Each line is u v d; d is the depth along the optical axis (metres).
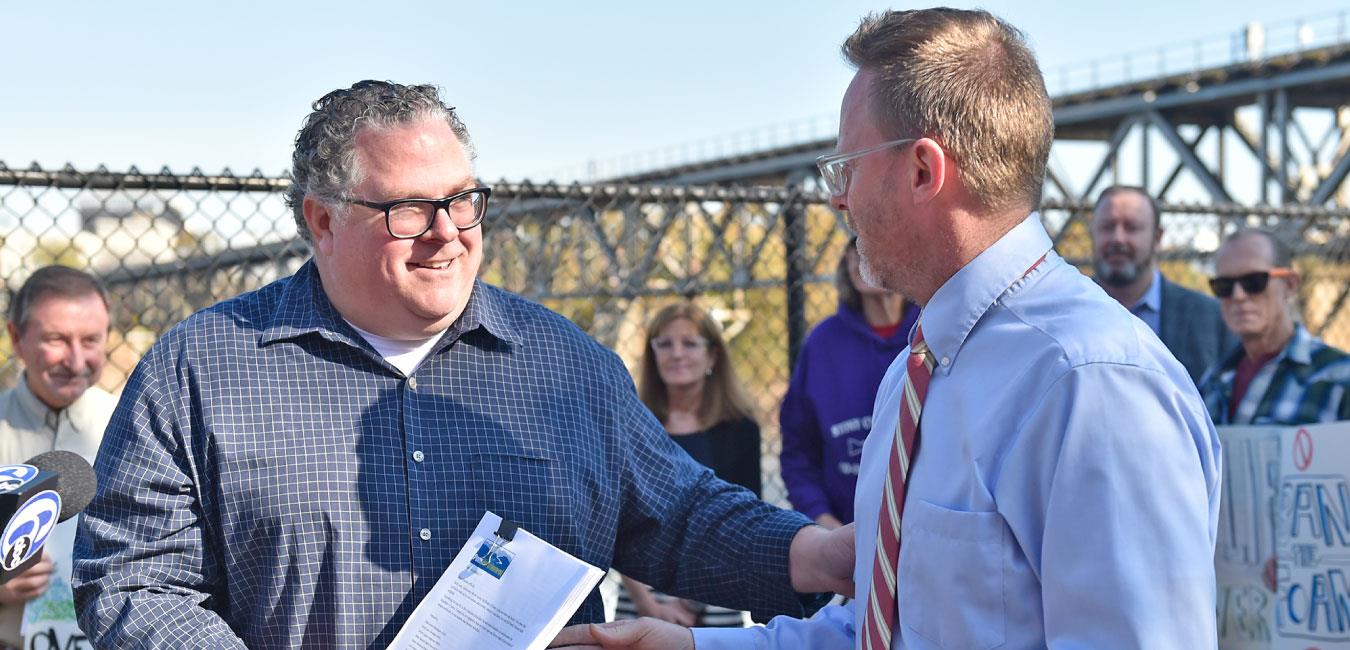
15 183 3.51
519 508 2.06
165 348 2.04
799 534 2.15
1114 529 1.48
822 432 4.22
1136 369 1.52
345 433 2.01
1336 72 20.83
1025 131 1.65
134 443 1.96
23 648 2.88
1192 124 25.23
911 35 1.70
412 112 2.00
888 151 1.69
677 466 2.31
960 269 1.69
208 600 1.99
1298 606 3.32
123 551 1.93
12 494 1.62
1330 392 3.63
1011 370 1.60
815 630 2.09
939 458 1.67
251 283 4.26
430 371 2.09
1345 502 3.19
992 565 1.58
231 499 1.95
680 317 4.25
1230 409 3.91
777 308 6.79
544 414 2.14
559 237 5.49
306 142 2.02
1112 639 1.47
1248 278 3.74
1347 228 6.79
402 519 2.00
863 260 1.79
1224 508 3.67
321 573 1.96
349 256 1.98
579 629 2.05
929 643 1.65
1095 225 4.30
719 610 3.92
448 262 2.01
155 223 3.83
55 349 3.40
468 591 1.93
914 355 1.74
